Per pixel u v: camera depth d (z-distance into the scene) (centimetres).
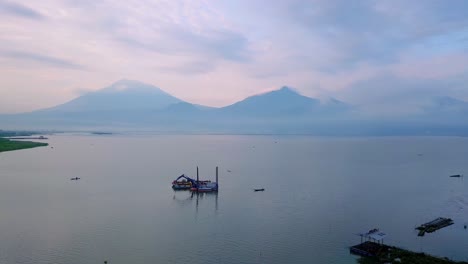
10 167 19988
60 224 9138
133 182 15488
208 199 12300
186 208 10975
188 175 17775
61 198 12125
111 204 11388
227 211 10650
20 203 11306
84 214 10106
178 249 7550
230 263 6906
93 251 7375
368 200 12238
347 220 9762
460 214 10550
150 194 13050
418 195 13150
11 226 8912
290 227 9100
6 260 6888
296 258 7150
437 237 8512
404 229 9094
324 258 7138
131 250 7462
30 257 7038
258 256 7238
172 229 8862
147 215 10112
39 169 19275
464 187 14812
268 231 8762
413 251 7519
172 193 13262
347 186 14900
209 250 7519
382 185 15175
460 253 7581
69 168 19825
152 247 7644
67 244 7744
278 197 12662
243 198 12494
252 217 10012
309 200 12188
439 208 11231
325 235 8488
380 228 9119
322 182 15912
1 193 12850
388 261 6775
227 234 8525
